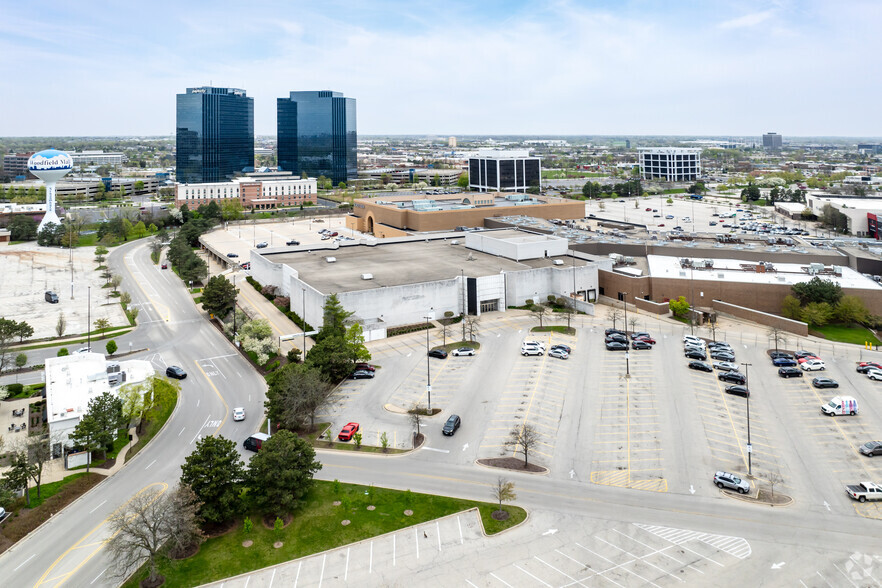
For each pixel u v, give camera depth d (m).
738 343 144.38
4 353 130.62
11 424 106.12
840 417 104.81
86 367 112.00
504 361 132.25
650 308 171.12
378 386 120.19
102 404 95.31
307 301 156.38
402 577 68.25
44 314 178.50
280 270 189.00
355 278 166.88
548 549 72.50
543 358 133.62
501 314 167.62
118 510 75.62
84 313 180.00
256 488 79.25
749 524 76.56
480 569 69.31
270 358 136.75
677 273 181.62
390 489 85.31
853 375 123.56
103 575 70.12
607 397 113.31
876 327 158.75
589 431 100.50
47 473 91.69
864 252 196.25
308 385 101.25
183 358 140.50
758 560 70.00
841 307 157.00
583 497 82.75
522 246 190.12
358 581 67.81
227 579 68.38
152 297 198.75
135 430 105.06
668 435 98.75
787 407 108.81
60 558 73.06
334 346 120.56
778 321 157.00
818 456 92.12
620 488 84.69
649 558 70.69
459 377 123.94
